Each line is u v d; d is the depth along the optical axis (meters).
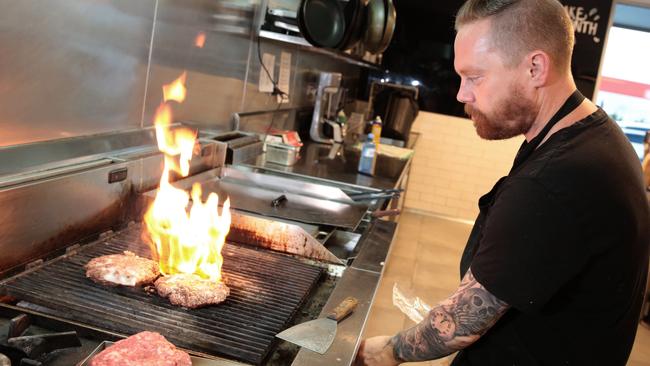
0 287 1.29
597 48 6.17
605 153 1.15
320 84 4.19
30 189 1.39
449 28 6.47
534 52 1.14
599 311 1.19
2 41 1.41
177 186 2.19
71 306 1.26
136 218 1.89
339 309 1.33
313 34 2.94
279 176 2.81
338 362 1.13
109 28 1.83
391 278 4.51
